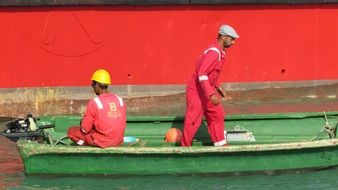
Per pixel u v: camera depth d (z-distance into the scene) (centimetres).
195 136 2323
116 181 2030
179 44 3145
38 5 3014
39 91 3069
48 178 2050
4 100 3050
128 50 3117
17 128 2245
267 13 3206
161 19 3122
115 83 3123
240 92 3231
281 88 3256
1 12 3016
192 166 2039
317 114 2373
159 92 3153
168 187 1969
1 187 1969
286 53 3247
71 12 3056
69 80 3088
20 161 2312
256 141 2211
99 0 3047
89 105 2025
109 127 2020
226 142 2141
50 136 2186
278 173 2086
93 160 2025
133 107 3133
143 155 2011
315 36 3256
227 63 3212
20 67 3052
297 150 2052
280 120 2373
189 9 3133
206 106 2089
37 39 3050
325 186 1966
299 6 3228
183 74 3162
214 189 1942
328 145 2059
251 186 1969
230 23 3177
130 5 3080
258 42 3219
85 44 3081
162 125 2373
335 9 3256
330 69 3300
